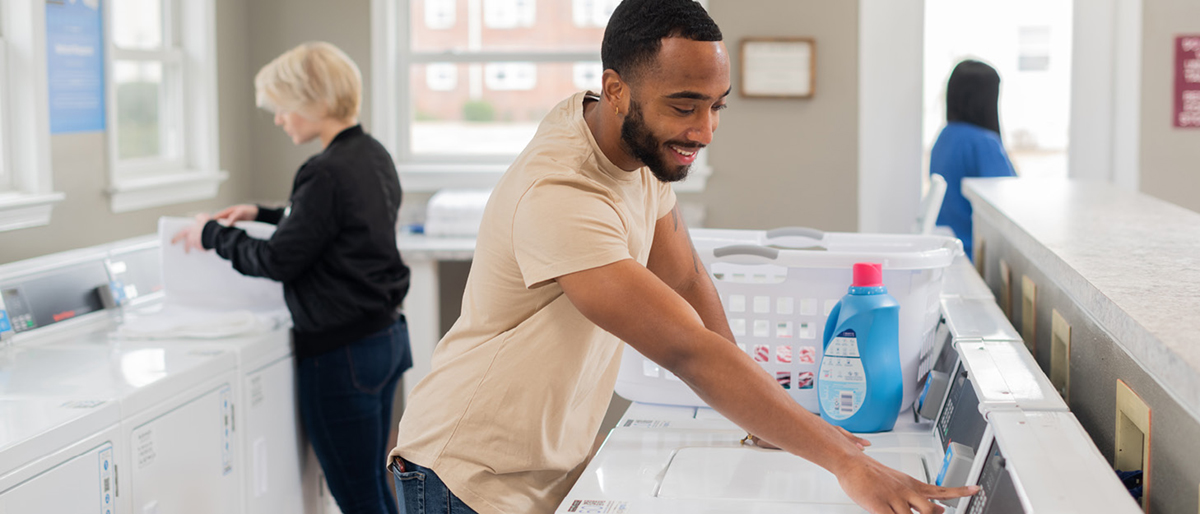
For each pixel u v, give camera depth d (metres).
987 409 1.16
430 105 4.32
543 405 1.44
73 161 2.96
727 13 4.00
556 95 4.26
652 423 1.70
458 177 4.19
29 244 2.77
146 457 2.09
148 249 2.96
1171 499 1.06
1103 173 4.04
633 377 1.82
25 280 2.48
